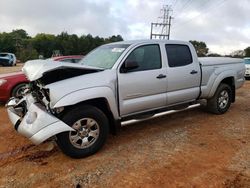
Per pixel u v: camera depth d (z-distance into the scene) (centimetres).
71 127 402
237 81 698
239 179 359
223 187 341
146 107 500
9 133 545
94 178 366
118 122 467
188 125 588
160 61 521
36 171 388
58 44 7969
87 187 346
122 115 470
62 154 442
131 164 404
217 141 492
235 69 688
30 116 400
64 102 391
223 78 648
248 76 1652
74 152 413
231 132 541
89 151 427
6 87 752
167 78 524
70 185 351
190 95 579
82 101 413
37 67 410
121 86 457
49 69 395
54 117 390
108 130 449
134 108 480
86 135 423
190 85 577
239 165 397
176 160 416
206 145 474
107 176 371
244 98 914
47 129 379
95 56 535
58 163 411
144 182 354
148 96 500
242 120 625
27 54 5997
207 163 405
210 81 622
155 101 509
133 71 478
